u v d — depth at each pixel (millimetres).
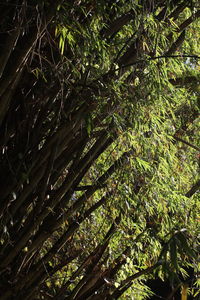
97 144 3623
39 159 3416
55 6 2867
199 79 3910
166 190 4121
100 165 4207
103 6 3244
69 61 3148
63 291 3867
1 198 3371
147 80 3545
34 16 3047
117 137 3719
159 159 4016
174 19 3850
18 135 3469
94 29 3365
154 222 4090
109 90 3346
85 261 3904
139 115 3561
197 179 4660
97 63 3549
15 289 3521
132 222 4242
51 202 3559
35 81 3459
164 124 3889
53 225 3623
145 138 3830
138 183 4070
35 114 3543
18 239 3514
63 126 3385
